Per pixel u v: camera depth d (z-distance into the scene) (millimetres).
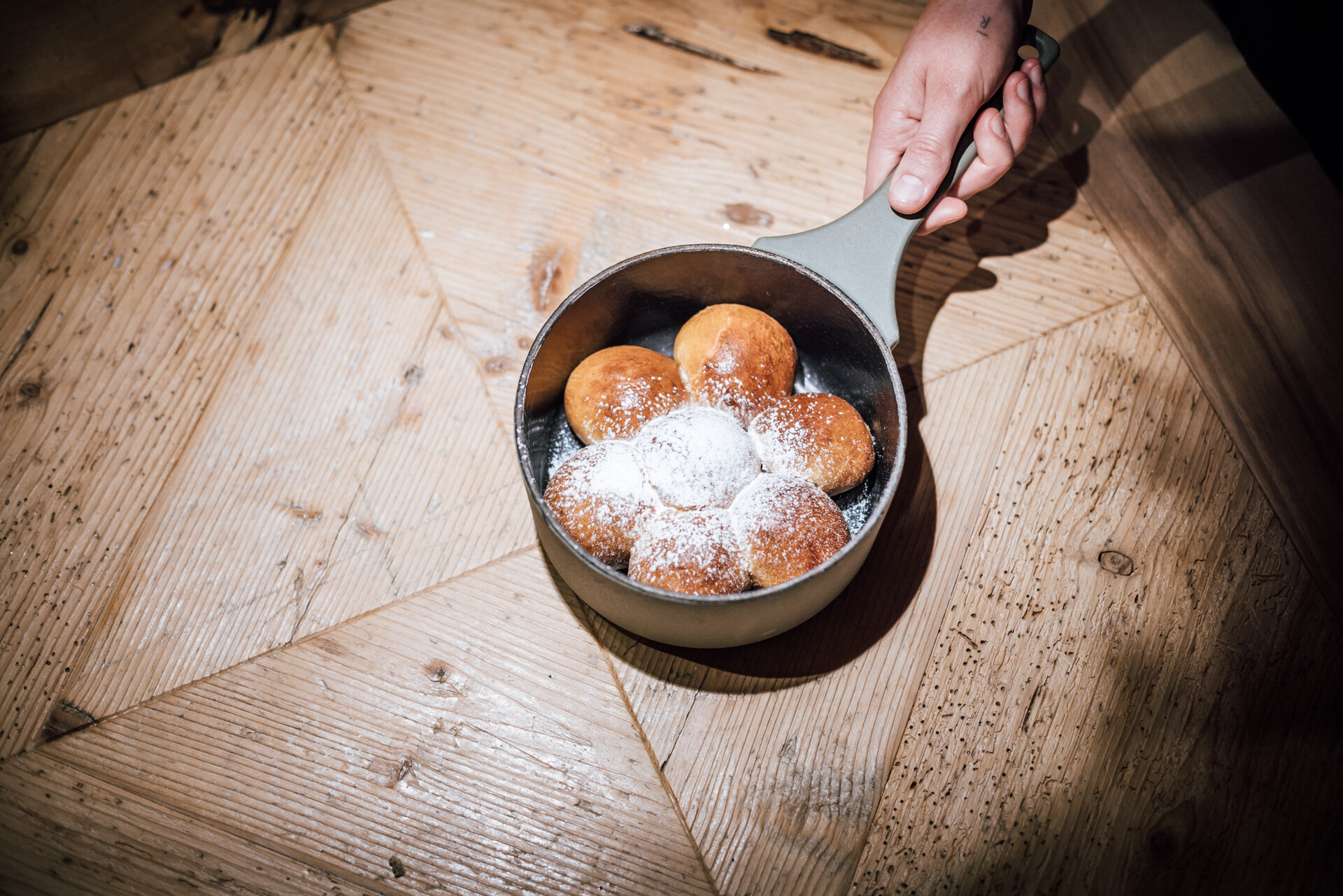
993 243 718
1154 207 726
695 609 454
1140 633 605
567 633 600
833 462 547
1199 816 563
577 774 567
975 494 641
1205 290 698
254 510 635
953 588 616
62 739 573
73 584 614
